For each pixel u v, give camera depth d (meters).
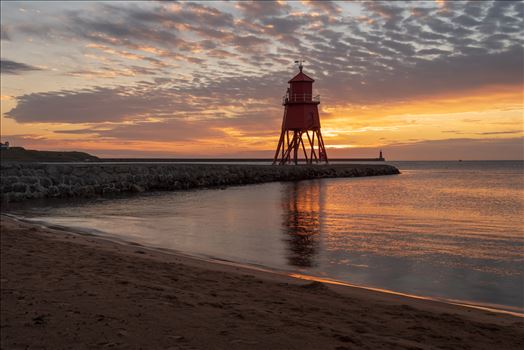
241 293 7.37
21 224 16.69
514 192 38.69
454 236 15.51
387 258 11.83
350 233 16.09
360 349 4.77
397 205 27.08
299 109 55.94
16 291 6.61
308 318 5.97
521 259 11.76
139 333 4.91
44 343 4.52
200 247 13.26
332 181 55.47
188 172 44.28
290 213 22.45
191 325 5.29
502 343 5.39
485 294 8.62
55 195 31.50
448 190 40.91
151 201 28.66
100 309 5.79
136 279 7.99
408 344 5.07
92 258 9.97
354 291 8.30
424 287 9.08
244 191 38.19
